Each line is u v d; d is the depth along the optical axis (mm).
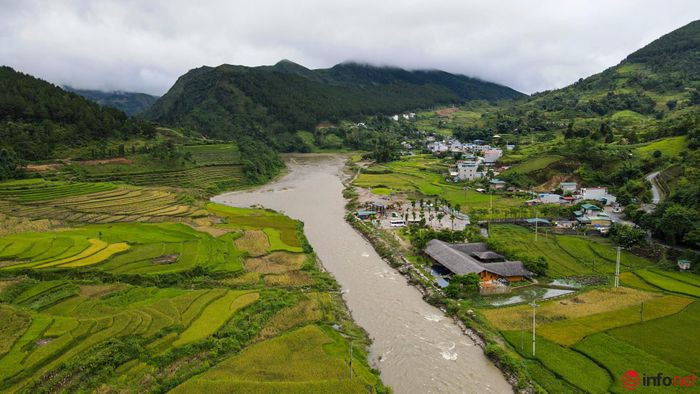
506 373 50344
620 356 51000
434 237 97750
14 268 72438
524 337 56656
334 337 57688
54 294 65438
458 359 54031
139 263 79312
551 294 72000
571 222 113062
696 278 75688
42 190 134625
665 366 48656
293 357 51750
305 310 64938
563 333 57094
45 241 87625
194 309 61719
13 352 47562
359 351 54688
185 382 45594
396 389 48219
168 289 70188
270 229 108125
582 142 166750
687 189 99250
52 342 50125
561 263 86062
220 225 110125
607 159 153250
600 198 128000
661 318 60375
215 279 76000
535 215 119625
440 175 198750
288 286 75000
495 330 59219
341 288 76688
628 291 70812
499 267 78000
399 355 55000
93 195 135500
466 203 140875
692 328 57344
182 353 51125
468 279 72688
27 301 62750
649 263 85000
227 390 44344
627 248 92562
